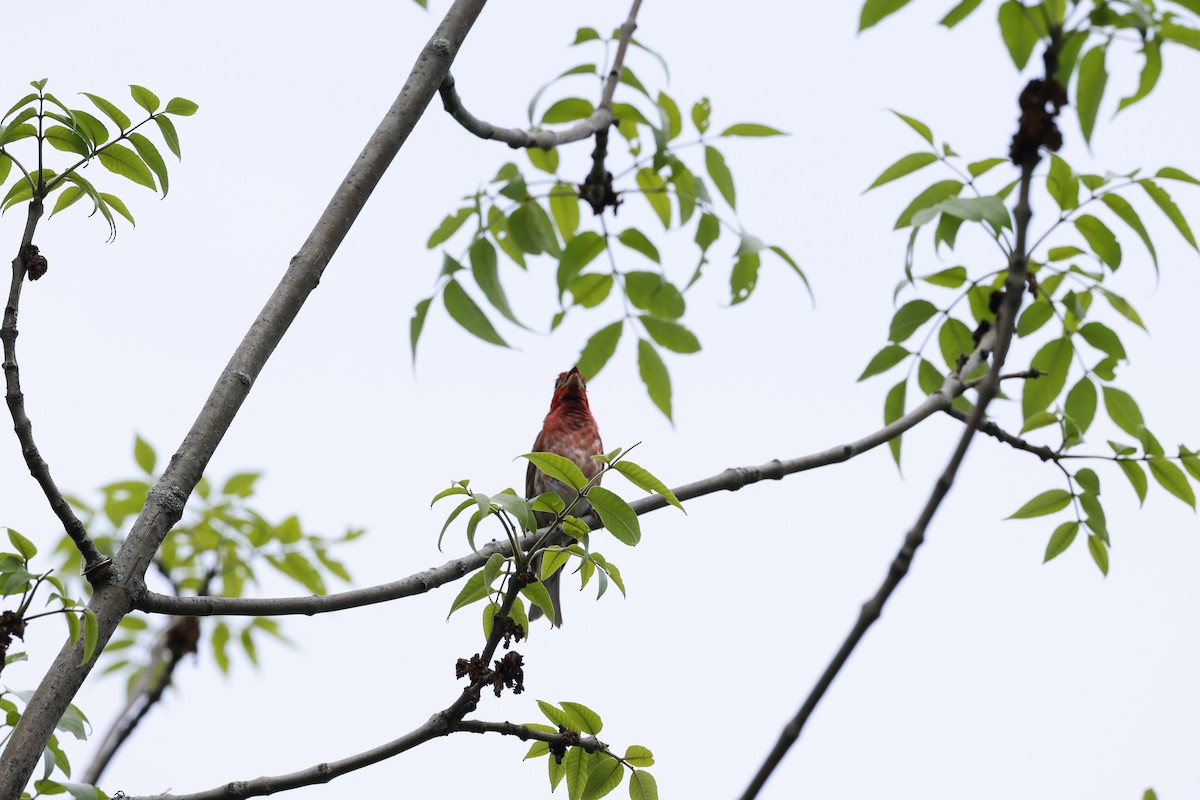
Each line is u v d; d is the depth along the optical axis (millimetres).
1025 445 8852
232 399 6430
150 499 6195
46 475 5887
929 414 8664
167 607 6324
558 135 9445
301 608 6824
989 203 7551
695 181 10562
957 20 7234
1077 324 9156
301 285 6785
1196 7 7008
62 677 5711
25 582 5758
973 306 9188
